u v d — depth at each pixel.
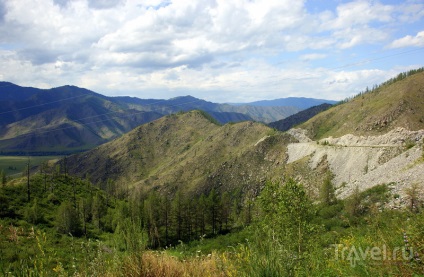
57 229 57.22
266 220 12.20
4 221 54.84
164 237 78.31
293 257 6.30
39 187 91.00
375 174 75.00
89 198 85.75
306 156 172.88
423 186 45.81
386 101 194.38
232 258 7.14
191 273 6.79
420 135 144.00
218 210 91.69
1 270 5.62
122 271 6.44
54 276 5.89
